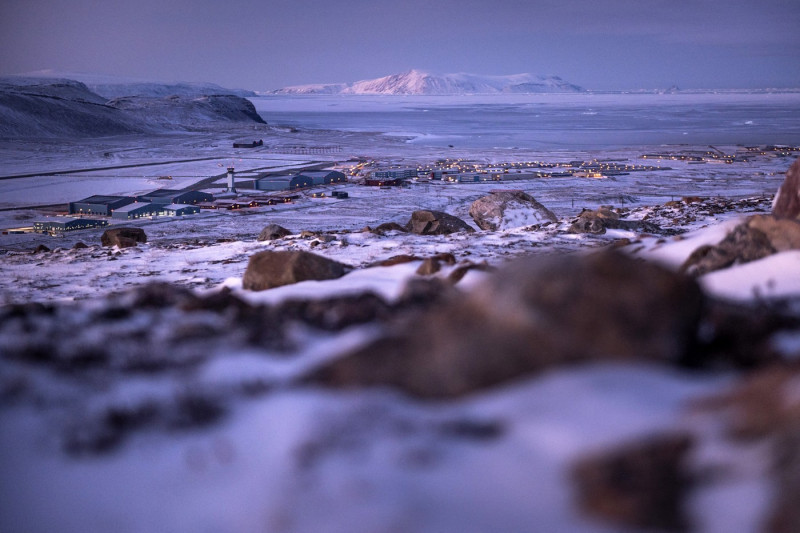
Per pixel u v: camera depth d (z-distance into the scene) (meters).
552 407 3.82
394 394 4.42
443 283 8.27
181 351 5.97
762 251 10.15
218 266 19.02
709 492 3.02
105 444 4.18
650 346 4.39
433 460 3.49
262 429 4.04
